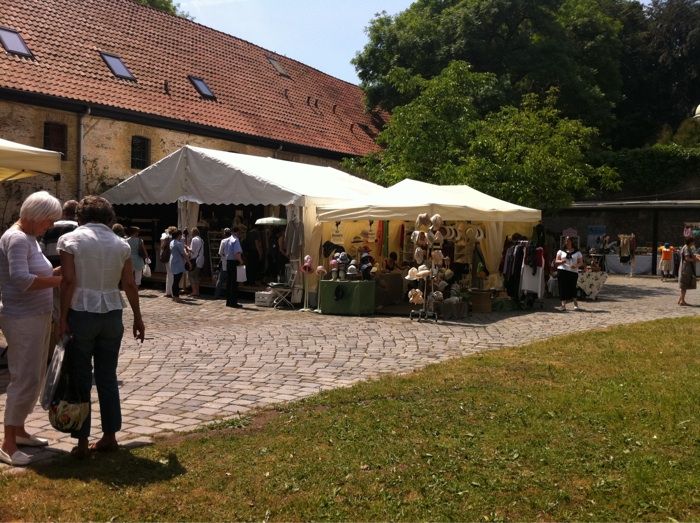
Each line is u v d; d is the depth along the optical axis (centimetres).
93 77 1867
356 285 1288
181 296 1586
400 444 481
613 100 3672
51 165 813
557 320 1270
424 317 1235
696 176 3359
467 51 2769
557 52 2878
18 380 453
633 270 2852
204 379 706
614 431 517
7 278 454
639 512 376
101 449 467
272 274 1672
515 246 1473
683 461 451
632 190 3494
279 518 367
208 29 2638
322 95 3000
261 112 2438
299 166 1775
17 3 1888
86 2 2136
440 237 1232
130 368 759
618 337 998
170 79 2166
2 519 361
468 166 1898
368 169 2311
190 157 1579
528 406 584
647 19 4669
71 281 441
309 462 445
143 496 391
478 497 393
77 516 365
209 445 480
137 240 1559
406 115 2064
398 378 698
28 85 1633
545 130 2031
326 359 830
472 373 725
